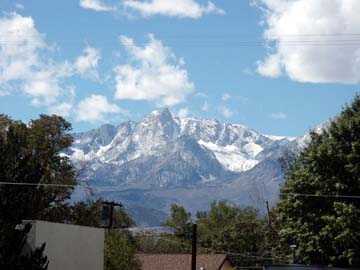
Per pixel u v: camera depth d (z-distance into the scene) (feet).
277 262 283.79
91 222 238.48
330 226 192.34
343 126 201.67
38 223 128.47
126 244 230.68
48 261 119.65
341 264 196.75
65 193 237.66
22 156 123.34
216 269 306.96
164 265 313.32
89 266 146.82
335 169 200.75
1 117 231.30
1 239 111.34
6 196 114.62
